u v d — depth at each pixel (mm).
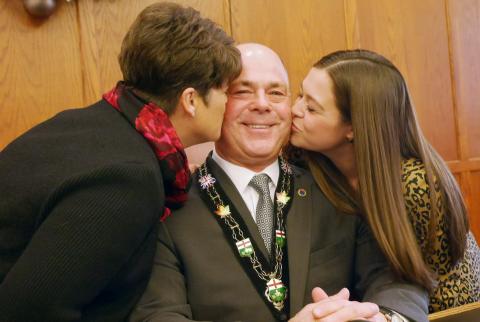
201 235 1128
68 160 823
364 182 1169
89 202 767
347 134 1250
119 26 2051
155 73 967
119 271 898
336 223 1222
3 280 805
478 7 3029
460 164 2963
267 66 1183
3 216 832
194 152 1622
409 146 1244
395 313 1021
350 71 1207
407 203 1179
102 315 909
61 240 746
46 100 1939
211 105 1035
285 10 2410
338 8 2539
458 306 1228
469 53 2996
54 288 733
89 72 2002
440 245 1210
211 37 1011
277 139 1212
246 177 1206
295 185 1242
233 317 1080
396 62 2748
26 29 1900
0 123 1872
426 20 2842
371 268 1209
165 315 1008
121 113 956
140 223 819
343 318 938
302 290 1113
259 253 1122
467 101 2996
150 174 835
